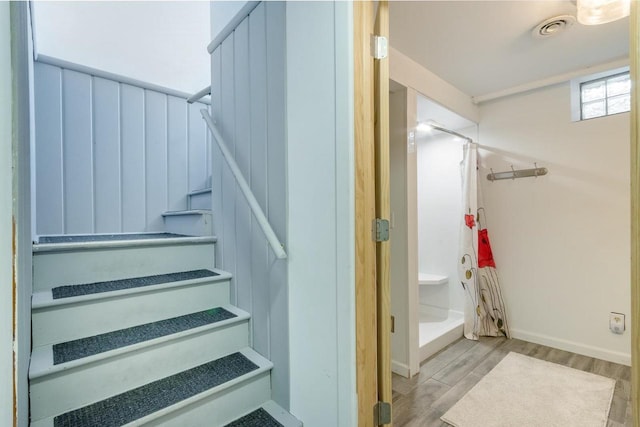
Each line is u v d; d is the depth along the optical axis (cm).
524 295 284
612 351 240
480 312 288
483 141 308
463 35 200
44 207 213
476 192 296
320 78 127
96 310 142
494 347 267
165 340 142
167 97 267
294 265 141
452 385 206
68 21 225
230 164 162
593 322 249
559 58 230
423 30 195
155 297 160
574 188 258
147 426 118
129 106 249
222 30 194
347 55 118
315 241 131
